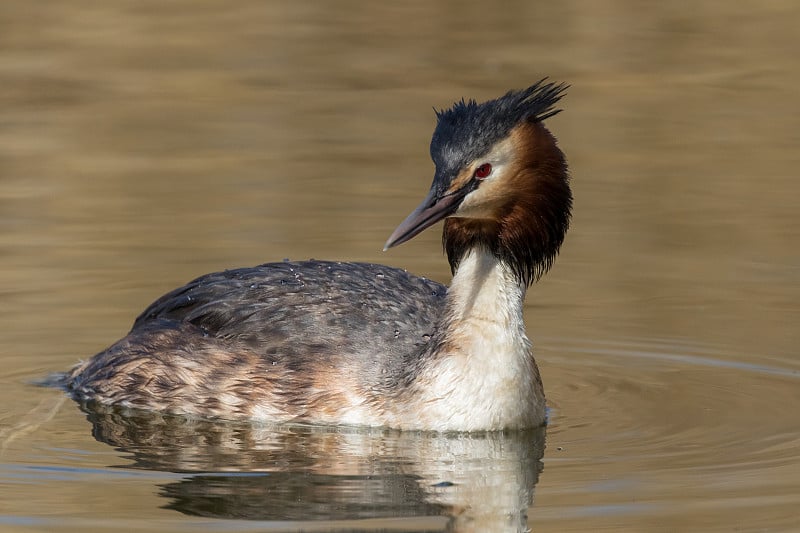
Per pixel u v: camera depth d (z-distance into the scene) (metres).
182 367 13.24
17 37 28.58
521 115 12.30
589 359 14.85
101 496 10.93
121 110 24.70
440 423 12.48
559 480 11.30
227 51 28.33
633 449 12.10
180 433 12.59
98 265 17.28
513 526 10.29
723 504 10.67
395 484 11.24
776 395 13.64
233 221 19.03
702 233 18.80
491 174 12.20
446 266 17.47
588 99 25.42
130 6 31.00
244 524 10.35
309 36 29.52
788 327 15.66
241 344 13.23
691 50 28.53
